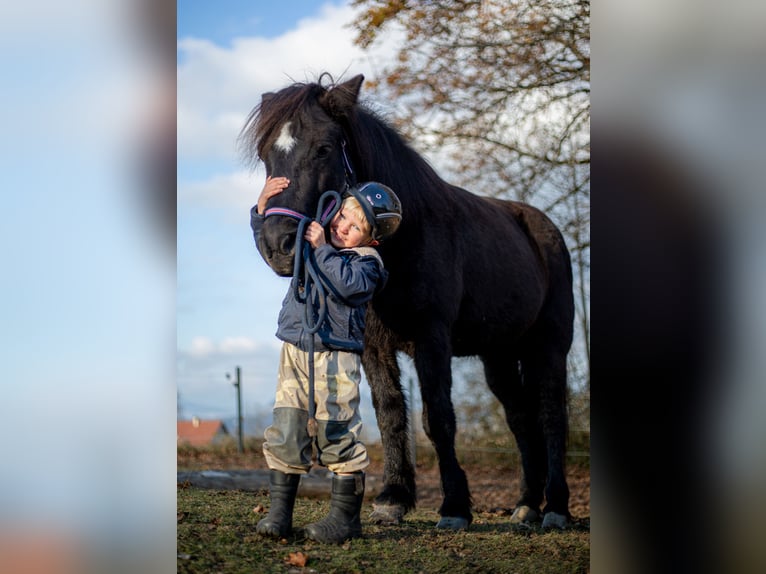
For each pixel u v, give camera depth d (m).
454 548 3.05
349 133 3.06
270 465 2.75
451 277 3.66
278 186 2.77
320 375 2.67
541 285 4.55
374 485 5.45
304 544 2.75
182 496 3.50
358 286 2.63
